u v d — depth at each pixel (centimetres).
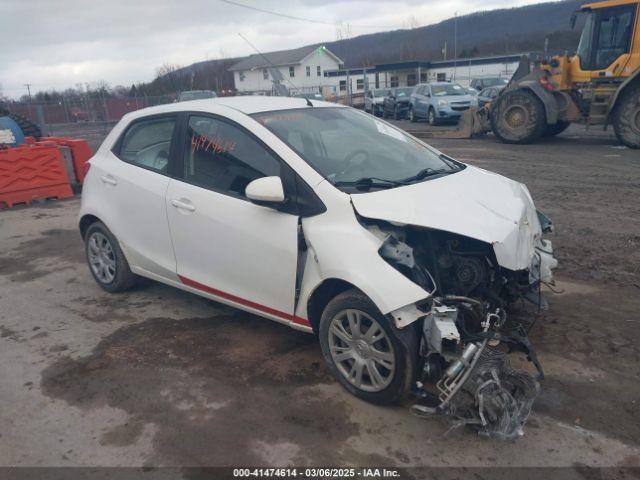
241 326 447
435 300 309
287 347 408
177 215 424
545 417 317
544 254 382
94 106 3041
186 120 434
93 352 415
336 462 289
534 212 406
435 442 300
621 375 354
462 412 295
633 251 578
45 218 866
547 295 476
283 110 422
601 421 312
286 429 316
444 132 1717
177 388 361
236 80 6059
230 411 334
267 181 344
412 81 4622
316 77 5866
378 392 325
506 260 320
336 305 335
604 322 423
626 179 917
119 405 345
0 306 514
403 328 305
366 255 315
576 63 1312
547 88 1349
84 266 624
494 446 295
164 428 321
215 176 405
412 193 348
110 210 492
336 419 322
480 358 292
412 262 308
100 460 297
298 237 348
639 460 282
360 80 4866
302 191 351
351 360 341
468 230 317
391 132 462
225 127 405
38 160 979
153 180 448
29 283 574
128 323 462
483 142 1524
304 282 352
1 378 383
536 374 355
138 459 296
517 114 1414
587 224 681
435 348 295
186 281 439
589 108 1325
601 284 497
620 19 1223
